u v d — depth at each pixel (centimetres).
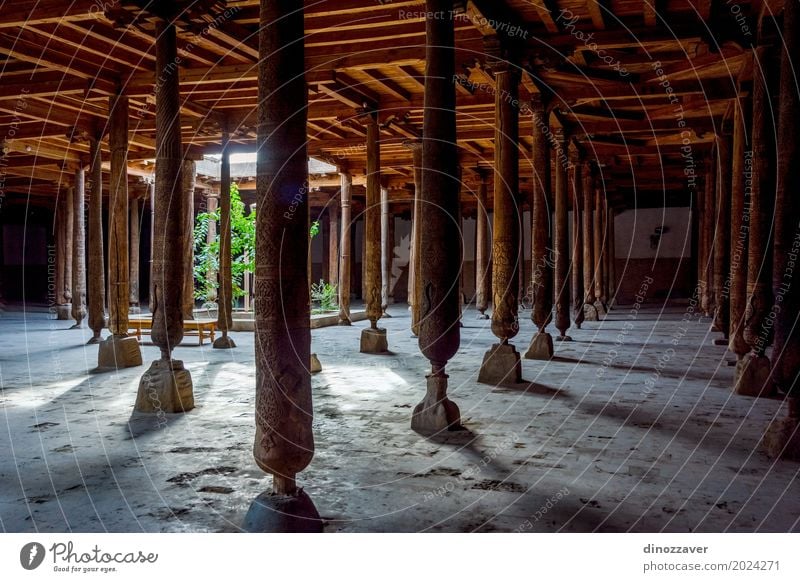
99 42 932
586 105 1265
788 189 551
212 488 448
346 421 654
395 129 1330
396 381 902
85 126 1246
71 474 480
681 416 670
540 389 821
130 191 2216
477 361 1097
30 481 464
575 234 1628
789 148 554
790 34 556
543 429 617
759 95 721
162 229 705
